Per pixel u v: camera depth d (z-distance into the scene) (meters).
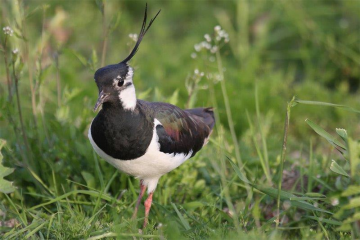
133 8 20.09
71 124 11.77
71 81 15.48
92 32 18.41
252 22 18.16
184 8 19.84
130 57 9.91
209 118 11.59
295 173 11.70
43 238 9.23
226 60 17.66
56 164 11.16
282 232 10.16
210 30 18.59
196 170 11.87
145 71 16.64
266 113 15.19
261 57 17.78
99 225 9.66
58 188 11.24
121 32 18.88
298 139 14.90
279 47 18.02
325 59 17.11
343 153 9.20
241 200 11.21
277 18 18.06
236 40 17.98
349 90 16.73
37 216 9.88
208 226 9.68
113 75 9.34
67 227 9.34
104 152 9.75
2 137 12.11
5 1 12.27
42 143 11.65
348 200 8.92
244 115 14.84
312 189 11.27
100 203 10.37
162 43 18.39
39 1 18.72
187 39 18.14
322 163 11.89
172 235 8.84
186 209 10.47
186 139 10.41
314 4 17.84
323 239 9.34
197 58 16.80
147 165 9.83
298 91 15.70
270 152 13.02
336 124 15.23
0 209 10.29
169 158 9.95
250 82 15.88
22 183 11.38
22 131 11.17
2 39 11.16
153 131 9.70
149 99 14.90
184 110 11.34
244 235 8.80
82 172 11.02
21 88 14.56
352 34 17.09
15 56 10.79
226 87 15.34
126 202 10.52
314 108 15.31
